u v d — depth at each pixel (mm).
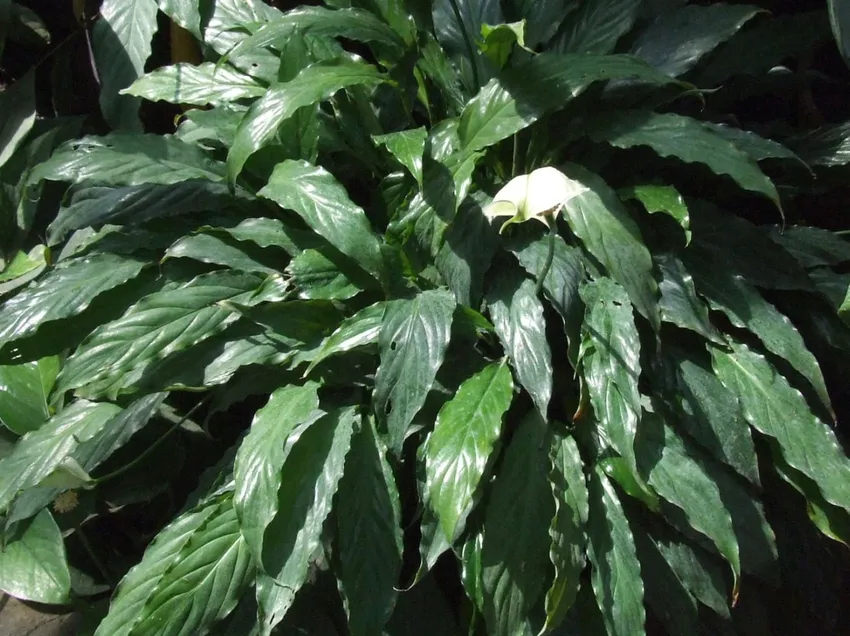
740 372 814
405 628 791
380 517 741
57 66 1310
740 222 890
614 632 702
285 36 891
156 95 998
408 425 734
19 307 853
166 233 931
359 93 973
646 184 881
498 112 834
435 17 985
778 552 873
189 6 1044
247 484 716
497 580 722
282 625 801
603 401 747
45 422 906
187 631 702
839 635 939
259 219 911
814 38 1008
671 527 793
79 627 895
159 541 776
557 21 972
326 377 833
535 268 812
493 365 804
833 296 883
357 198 1075
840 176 983
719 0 1208
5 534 859
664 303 820
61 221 925
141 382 807
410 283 824
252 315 825
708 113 1056
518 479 756
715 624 836
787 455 769
